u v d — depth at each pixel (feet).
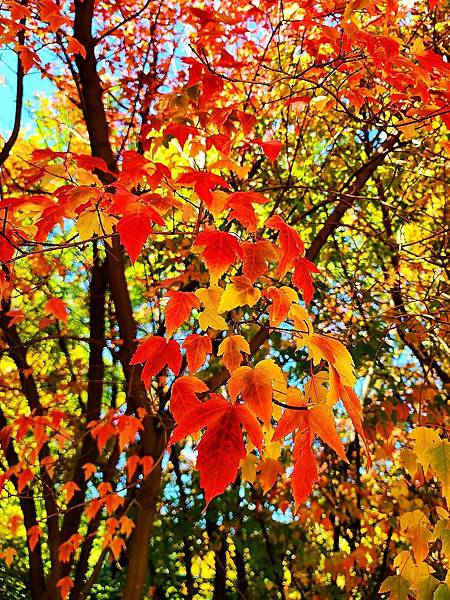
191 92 9.11
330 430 3.76
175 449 22.03
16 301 22.84
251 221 4.70
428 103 9.20
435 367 17.99
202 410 3.39
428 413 14.65
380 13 8.85
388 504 17.44
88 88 15.33
